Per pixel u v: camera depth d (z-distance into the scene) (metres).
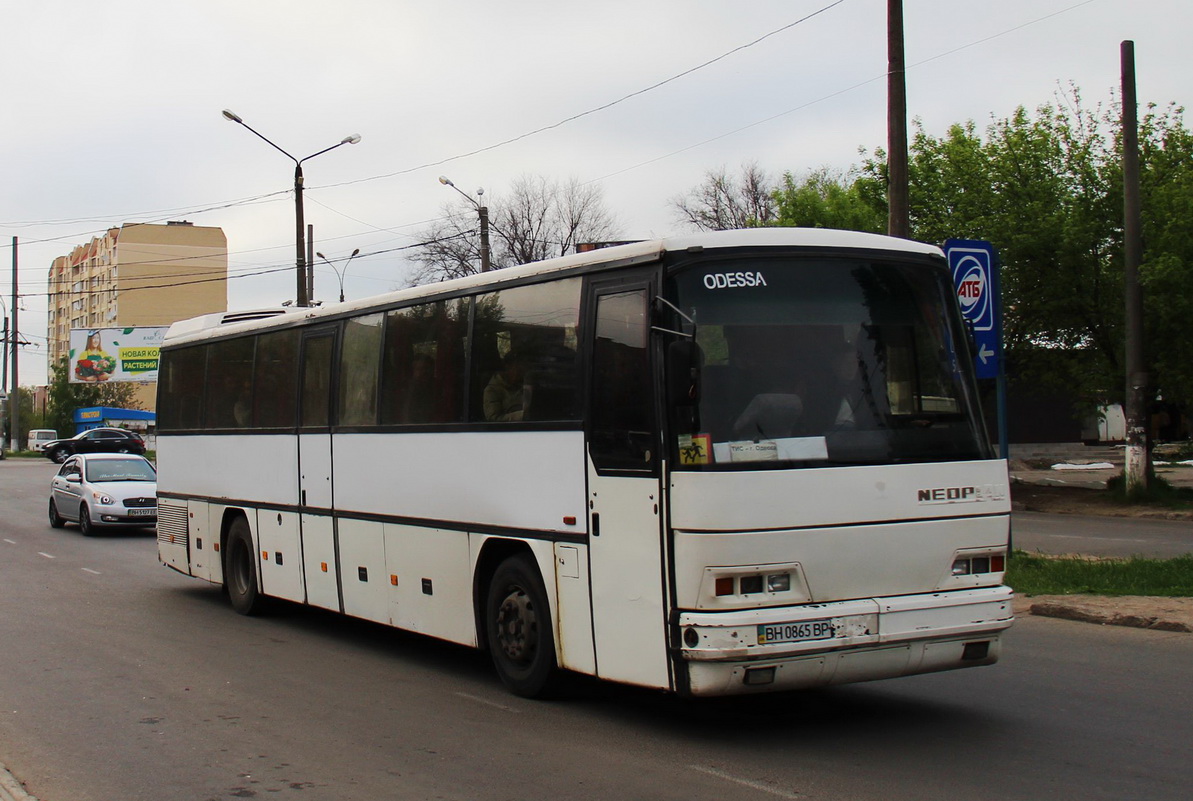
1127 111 22.81
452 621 9.10
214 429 13.54
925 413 7.25
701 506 6.58
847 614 6.67
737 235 7.14
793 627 6.54
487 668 9.74
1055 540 18.41
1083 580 12.55
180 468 14.48
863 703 7.99
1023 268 25.98
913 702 7.96
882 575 6.87
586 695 8.49
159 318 101.81
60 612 13.28
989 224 25.98
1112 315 25.53
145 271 101.56
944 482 7.12
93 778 6.58
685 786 6.15
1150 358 24.47
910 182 28.25
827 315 7.16
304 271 29.09
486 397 8.65
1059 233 25.25
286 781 6.46
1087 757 6.49
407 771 6.60
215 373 13.61
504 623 8.50
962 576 7.16
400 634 11.62
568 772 6.49
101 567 18.06
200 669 9.80
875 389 7.12
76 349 78.50
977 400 7.46
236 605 13.05
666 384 6.82
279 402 11.96
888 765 6.43
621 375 7.25
